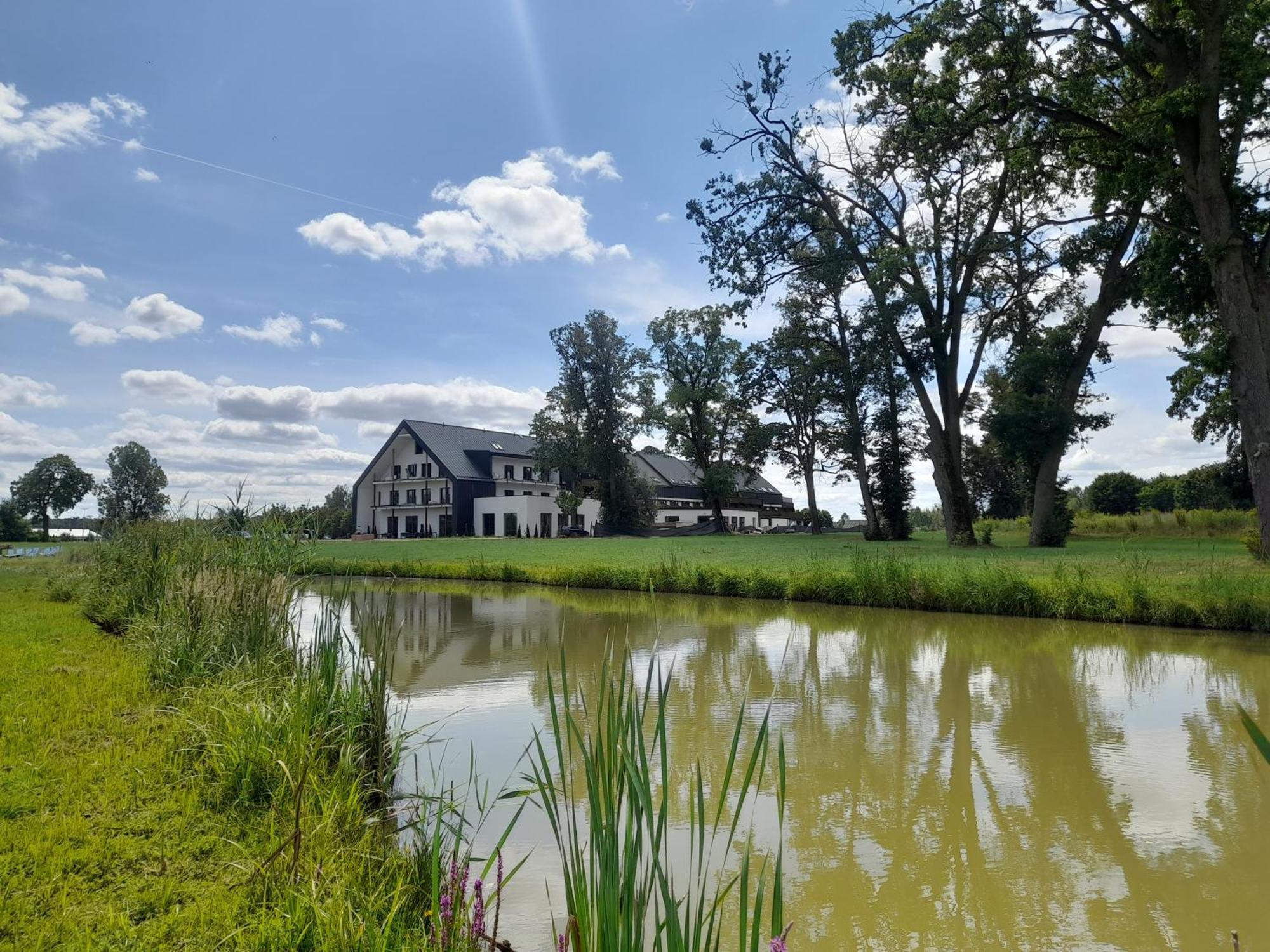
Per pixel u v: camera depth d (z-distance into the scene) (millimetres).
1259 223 16781
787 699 7414
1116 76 18641
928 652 9805
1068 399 24812
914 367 25234
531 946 3012
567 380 51844
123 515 11680
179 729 4762
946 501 25484
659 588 17250
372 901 2836
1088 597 11805
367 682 5129
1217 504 39250
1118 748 5844
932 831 4336
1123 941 3219
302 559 8172
